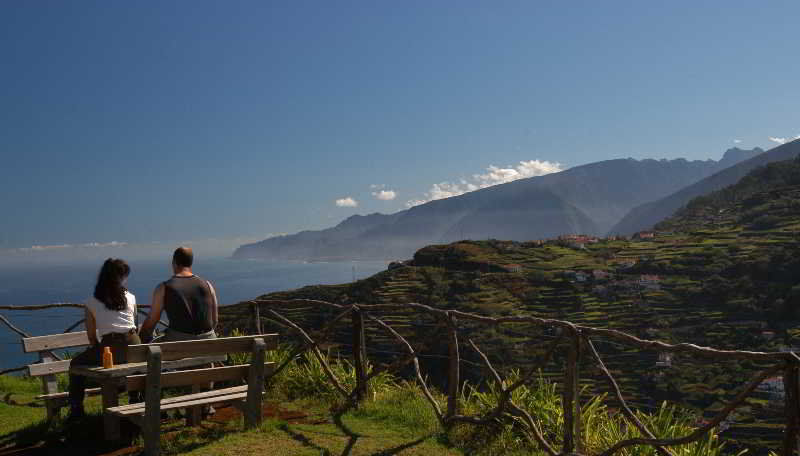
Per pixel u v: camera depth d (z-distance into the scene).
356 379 6.73
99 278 5.83
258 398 5.63
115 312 5.81
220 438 5.34
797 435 3.59
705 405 51.31
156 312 5.99
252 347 5.61
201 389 6.65
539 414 5.56
